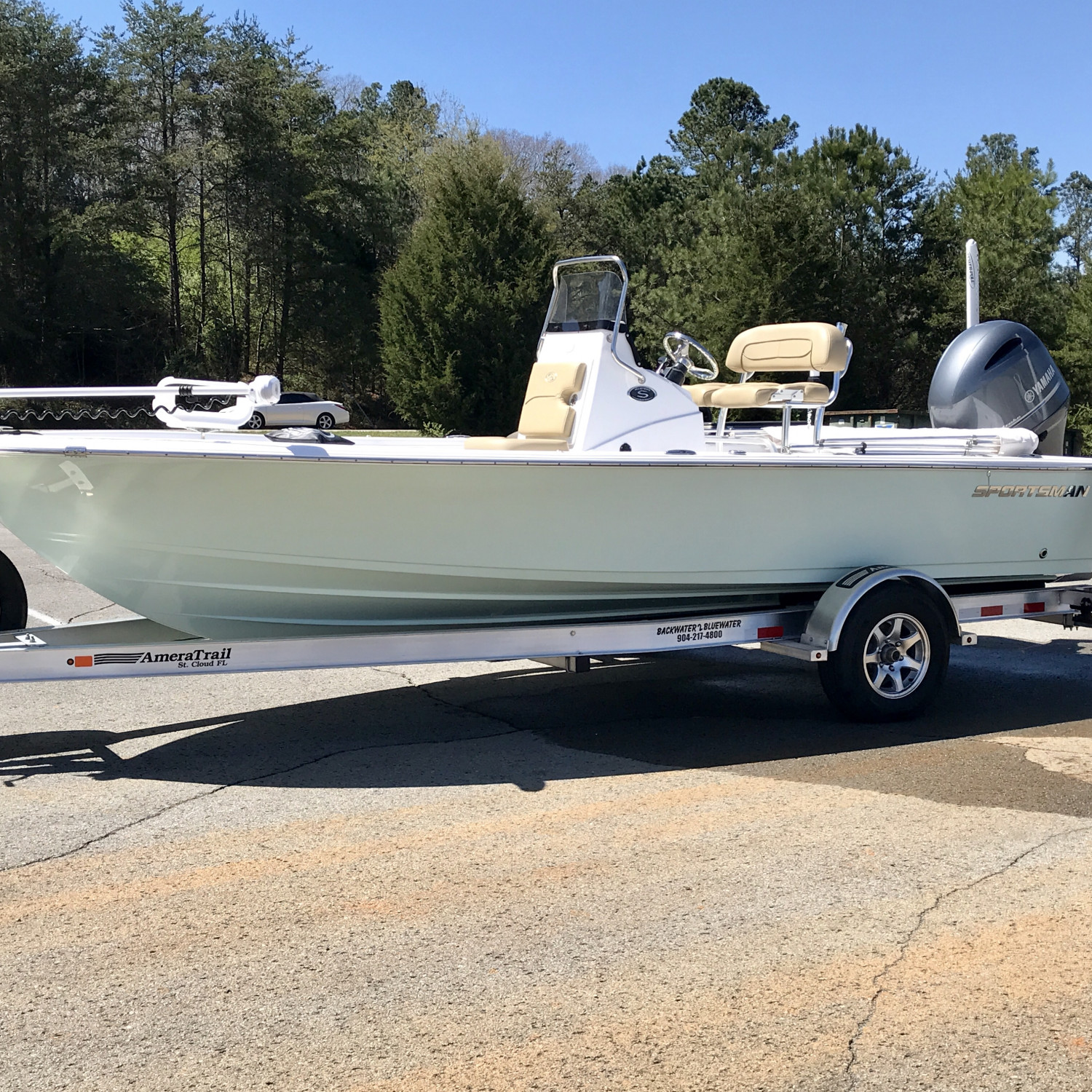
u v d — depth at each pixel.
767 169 35.78
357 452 4.25
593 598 4.98
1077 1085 2.26
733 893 3.20
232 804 3.98
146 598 4.58
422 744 4.76
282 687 5.81
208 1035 2.43
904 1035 2.44
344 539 4.42
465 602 4.81
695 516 4.85
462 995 2.61
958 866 3.41
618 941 2.89
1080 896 3.19
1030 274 33.94
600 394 5.20
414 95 76.50
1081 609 5.93
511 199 32.31
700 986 2.65
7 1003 2.57
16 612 5.02
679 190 53.59
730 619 5.07
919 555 5.46
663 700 5.59
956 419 6.31
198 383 4.61
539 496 4.53
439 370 31.38
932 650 5.17
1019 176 40.94
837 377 5.71
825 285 31.39
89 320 38.28
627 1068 2.31
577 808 3.94
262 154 40.84
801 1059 2.34
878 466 5.14
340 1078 2.27
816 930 2.96
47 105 36.53
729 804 3.99
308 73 44.00
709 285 31.50
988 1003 2.58
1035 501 5.72
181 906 3.10
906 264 34.62
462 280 31.36
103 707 5.36
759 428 6.68
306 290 44.53
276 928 2.96
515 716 5.26
